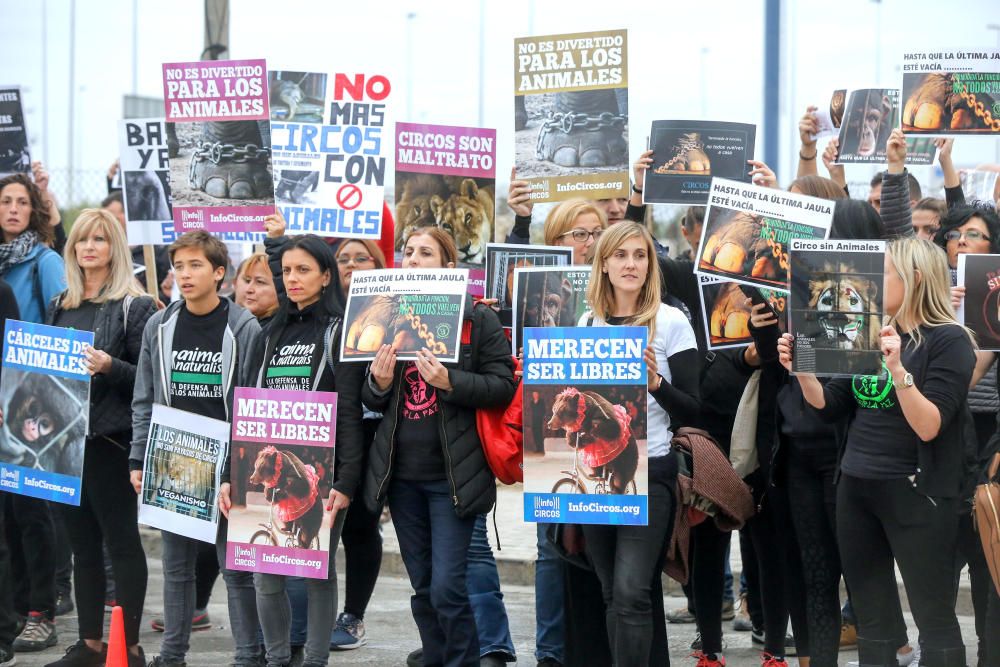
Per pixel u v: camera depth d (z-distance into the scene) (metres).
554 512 4.74
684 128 6.41
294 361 5.31
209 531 5.37
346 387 5.21
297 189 6.83
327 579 5.32
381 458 5.11
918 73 6.26
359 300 5.11
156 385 5.59
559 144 6.68
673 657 6.26
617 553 4.77
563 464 4.73
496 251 6.09
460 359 5.12
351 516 6.30
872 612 4.69
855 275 4.50
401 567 8.56
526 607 7.56
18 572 6.61
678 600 7.68
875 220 5.27
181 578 5.66
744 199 5.20
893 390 4.52
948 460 4.49
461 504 4.99
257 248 7.67
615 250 4.89
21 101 7.76
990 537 4.56
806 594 5.15
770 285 5.16
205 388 5.52
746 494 5.07
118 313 5.88
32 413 5.82
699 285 5.57
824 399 4.64
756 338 5.25
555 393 4.74
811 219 5.12
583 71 6.62
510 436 5.12
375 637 6.81
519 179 6.75
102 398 5.78
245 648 5.50
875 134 7.27
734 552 8.55
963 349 4.49
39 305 6.83
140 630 6.93
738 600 7.61
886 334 4.41
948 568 4.53
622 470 4.66
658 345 4.88
